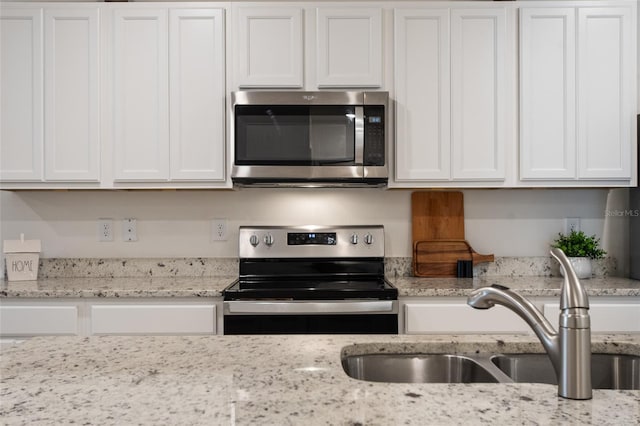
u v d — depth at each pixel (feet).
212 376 2.95
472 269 8.66
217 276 8.90
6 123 7.90
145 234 8.96
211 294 7.22
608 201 9.00
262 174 7.75
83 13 7.89
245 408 2.43
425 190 8.96
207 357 3.38
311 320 7.08
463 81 7.97
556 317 7.22
